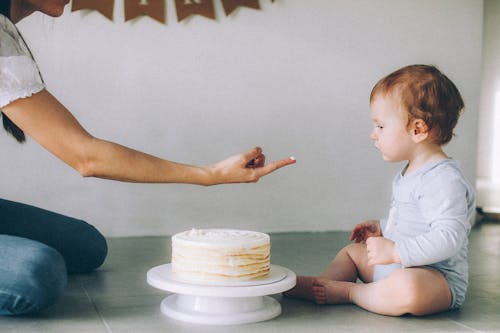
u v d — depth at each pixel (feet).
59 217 7.32
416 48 11.30
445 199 5.44
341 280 6.26
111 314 5.56
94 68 9.87
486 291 6.68
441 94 5.63
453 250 5.35
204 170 5.54
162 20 10.09
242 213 10.64
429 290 5.50
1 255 5.27
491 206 13.03
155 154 10.21
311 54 10.79
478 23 11.55
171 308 5.52
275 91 10.68
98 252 7.39
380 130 5.84
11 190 9.72
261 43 10.55
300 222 10.91
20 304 5.20
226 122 10.48
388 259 5.42
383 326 5.30
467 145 11.62
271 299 5.82
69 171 9.91
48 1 5.88
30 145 9.73
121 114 10.03
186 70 10.25
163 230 10.32
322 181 10.97
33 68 5.38
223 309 5.36
